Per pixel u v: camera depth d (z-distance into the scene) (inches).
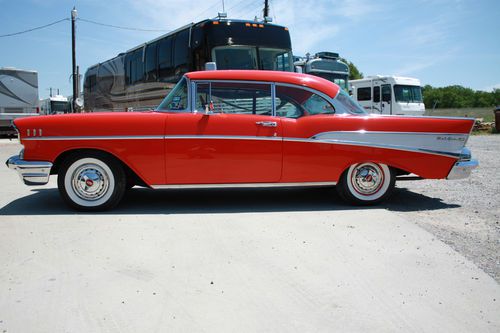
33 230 170.7
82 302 111.7
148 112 205.5
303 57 759.7
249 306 110.1
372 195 213.2
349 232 168.2
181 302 112.0
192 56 422.0
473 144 616.7
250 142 200.5
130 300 112.8
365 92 880.9
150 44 520.4
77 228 173.3
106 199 199.9
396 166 208.8
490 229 173.9
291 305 110.8
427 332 98.9
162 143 197.8
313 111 208.1
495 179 302.5
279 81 208.7
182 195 242.2
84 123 196.9
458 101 3619.6
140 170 198.7
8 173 340.2
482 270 132.3
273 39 431.5
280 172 203.8
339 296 115.6
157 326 100.5
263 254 145.0
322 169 205.3
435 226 178.2
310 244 154.6
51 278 125.9
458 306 110.6
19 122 197.3
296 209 206.5
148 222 182.1
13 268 132.9
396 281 124.7
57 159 204.2
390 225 177.8
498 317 105.5
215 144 199.2
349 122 205.0
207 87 206.2
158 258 141.3
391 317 105.2
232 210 204.4
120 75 624.4
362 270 132.3
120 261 138.7
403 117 208.2
